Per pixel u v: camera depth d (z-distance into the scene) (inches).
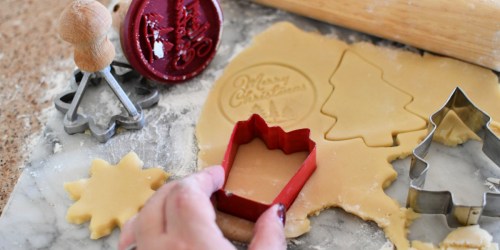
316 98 22.1
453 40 22.0
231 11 25.1
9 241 20.0
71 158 21.5
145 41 21.5
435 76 22.2
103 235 19.8
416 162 19.5
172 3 21.6
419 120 21.1
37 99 23.8
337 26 24.2
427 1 21.9
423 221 19.4
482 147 20.7
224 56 23.7
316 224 19.6
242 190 20.0
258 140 21.0
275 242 17.8
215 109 22.2
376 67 22.7
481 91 21.7
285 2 24.2
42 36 25.8
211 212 17.6
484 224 19.2
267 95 22.4
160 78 22.4
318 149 20.8
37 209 20.5
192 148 21.4
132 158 21.0
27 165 21.5
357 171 20.2
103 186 20.4
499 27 21.2
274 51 23.5
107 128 21.7
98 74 21.7
